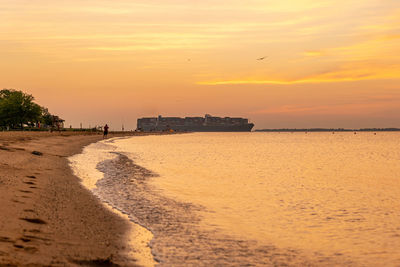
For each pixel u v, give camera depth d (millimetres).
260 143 135625
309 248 11680
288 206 18500
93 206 15703
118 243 10891
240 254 10844
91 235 11273
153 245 11172
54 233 10820
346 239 12742
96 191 19891
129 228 12766
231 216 15820
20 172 21766
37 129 137875
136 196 19391
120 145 86562
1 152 31141
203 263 9930
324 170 39062
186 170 35344
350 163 49031
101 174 27844
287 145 117125
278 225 14508
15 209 12734
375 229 14109
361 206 18766
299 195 22047
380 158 59250
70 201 15922
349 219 15750
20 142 47656
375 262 10570
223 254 10758
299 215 16438
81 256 9250
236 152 71875
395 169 40875
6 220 11211
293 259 10625
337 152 76812
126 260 9562
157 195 20141
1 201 13469
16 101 129125
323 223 15000
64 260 8773
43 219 12156
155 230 12922
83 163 34719
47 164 28609
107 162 38281
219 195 21234
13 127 133375
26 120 130375
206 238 12297
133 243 11086
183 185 24828
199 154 62562
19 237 9836
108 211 15133
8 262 7957
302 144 128000
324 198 21141
